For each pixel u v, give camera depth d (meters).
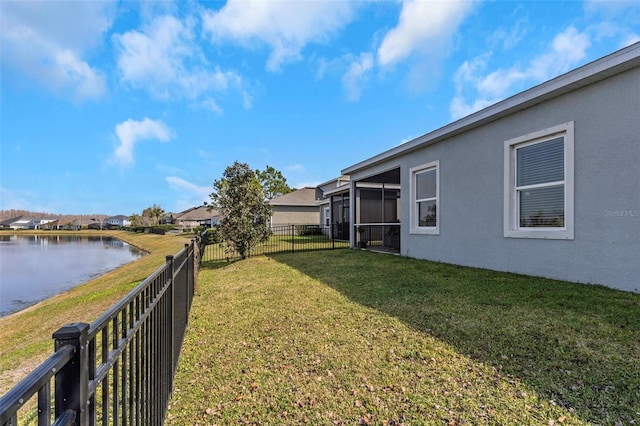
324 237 18.36
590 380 2.26
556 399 2.08
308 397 2.27
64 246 31.25
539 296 4.20
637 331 2.97
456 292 4.62
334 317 3.81
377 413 2.07
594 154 4.57
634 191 4.14
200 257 8.17
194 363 2.85
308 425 1.99
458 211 7.04
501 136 6.04
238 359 2.89
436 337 3.10
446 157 7.39
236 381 2.52
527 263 5.54
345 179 19.83
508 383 2.28
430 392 2.24
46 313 6.86
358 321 3.64
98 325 1.08
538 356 2.63
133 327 1.51
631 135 4.17
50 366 0.79
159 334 2.03
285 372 2.62
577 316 3.42
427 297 4.43
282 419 2.06
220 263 9.04
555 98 5.09
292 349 3.02
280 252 10.77
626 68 4.17
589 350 2.66
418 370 2.53
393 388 2.32
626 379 2.24
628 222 4.20
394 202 16.12
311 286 5.45
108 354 1.24
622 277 4.25
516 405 2.04
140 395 1.64
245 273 7.14
